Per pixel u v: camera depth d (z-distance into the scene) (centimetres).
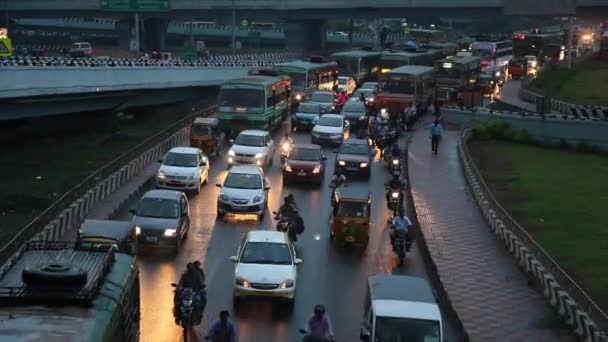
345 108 5347
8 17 11756
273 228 2917
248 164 3934
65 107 5059
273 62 9219
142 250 2544
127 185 3438
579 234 2741
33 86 4300
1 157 4441
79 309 1244
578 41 11581
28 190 3581
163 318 1970
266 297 2056
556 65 8419
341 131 4706
